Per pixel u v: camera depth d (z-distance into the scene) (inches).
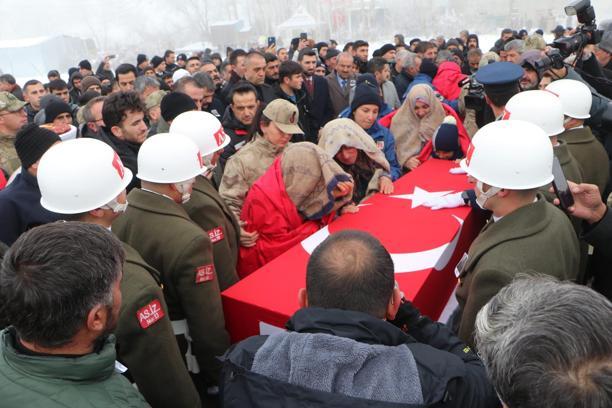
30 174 88.3
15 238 86.5
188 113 87.1
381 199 102.7
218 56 402.9
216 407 84.0
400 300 48.9
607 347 24.8
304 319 40.4
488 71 105.9
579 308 26.4
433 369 36.0
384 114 161.3
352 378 35.1
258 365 37.7
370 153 106.3
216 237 82.0
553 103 79.6
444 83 208.2
